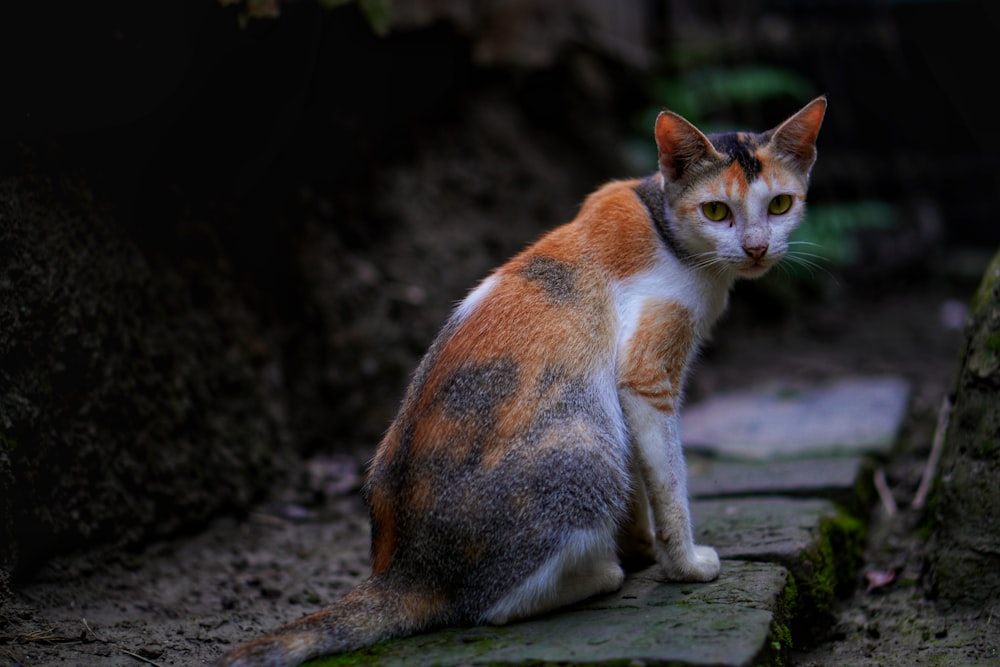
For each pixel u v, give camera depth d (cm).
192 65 558
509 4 971
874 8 1208
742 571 402
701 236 395
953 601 431
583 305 389
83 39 487
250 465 583
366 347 707
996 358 440
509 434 360
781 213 405
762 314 1052
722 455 632
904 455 619
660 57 1160
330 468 642
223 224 616
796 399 745
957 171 1248
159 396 524
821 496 525
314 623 348
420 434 371
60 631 403
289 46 621
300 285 679
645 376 382
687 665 305
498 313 386
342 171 760
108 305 491
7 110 445
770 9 1226
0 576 411
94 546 472
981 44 1213
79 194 485
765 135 412
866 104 1245
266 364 623
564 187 973
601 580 379
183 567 501
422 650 338
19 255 436
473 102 941
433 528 359
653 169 1053
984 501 432
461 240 838
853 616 457
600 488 363
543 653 322
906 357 893
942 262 1209
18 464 423
